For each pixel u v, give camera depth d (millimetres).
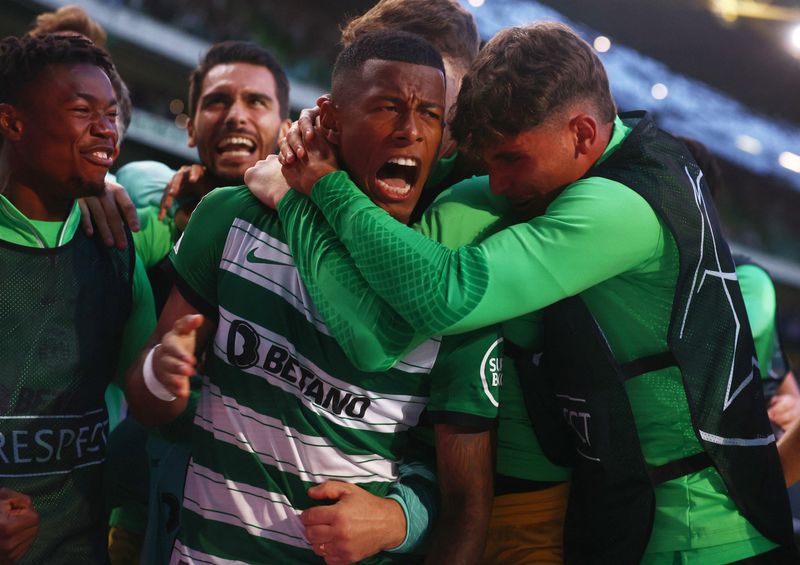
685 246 1377
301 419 1345
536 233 1334
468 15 1786
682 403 1413
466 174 1624
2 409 1413
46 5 8188
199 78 2348
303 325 1348
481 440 1390
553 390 1508
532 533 1559
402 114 1339
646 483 1404
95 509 1557
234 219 1414
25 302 1445
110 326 1560
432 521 1406
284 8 10820
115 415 2135
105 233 1570
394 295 1280
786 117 15742
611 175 1395
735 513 1416
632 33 13438
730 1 12297
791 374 2576
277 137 2307
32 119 1445
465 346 1388
